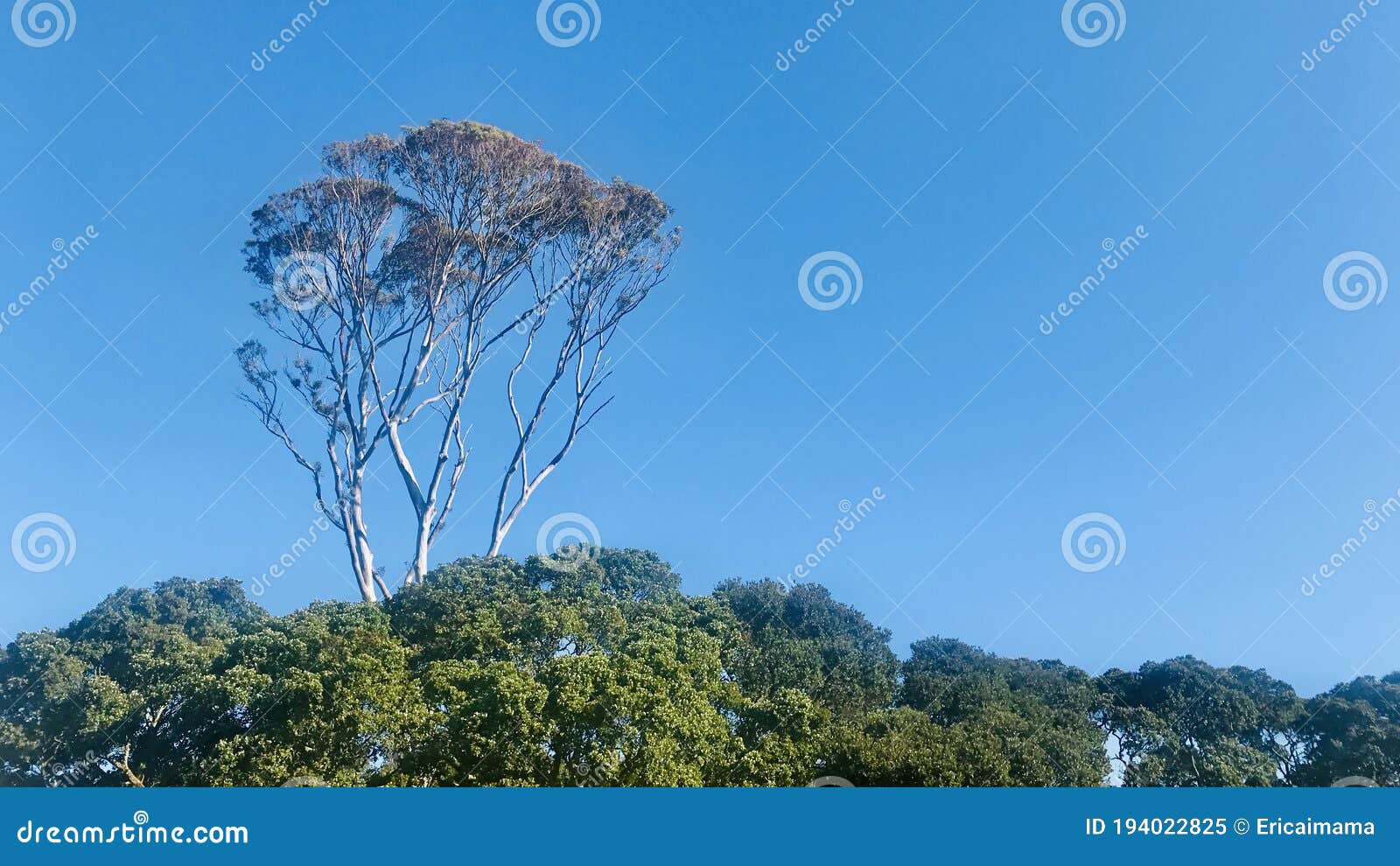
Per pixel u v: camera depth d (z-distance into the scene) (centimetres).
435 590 3866
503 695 2781
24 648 3556
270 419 4956
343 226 4803
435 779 2767
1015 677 4625
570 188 4978
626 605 4075
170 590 4731
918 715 3588
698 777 2838
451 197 4778
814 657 4288
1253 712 4403
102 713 3092
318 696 2802
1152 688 4612
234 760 2717
